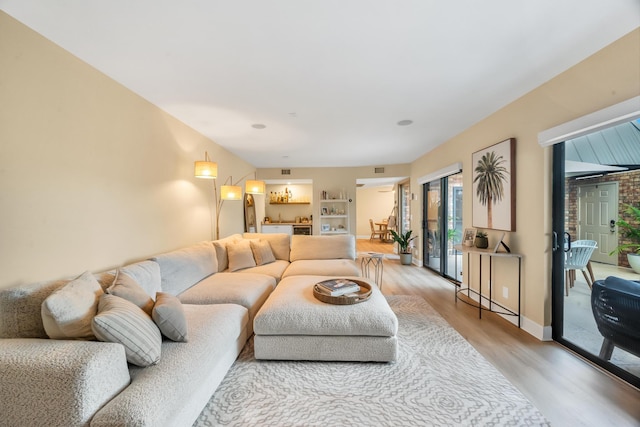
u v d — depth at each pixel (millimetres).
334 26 1618
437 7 1466
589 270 2146
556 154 2352
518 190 2703
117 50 1836
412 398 1668
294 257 4137
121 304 1400
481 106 2898
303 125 3467
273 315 2057
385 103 2797
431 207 5340
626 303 1813
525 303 2615
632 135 1821
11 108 1508
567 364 2020
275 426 1462
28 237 1591
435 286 4180
